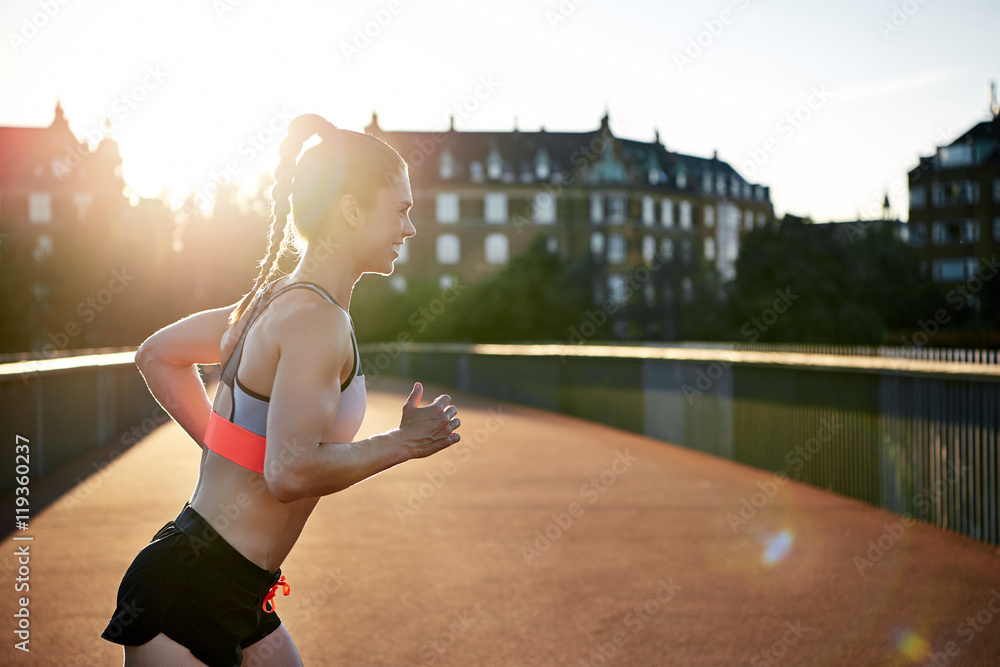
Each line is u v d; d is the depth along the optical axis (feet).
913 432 21.80
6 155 225.76
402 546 19.24
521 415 52.60
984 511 19.12
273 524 5.87
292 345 5.42
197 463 32.09
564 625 13.88
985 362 18.92
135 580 5.77
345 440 5.81
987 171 182.29
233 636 5.84
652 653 12.60
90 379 36.37
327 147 5.79
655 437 39.96
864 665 12.11
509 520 22.07
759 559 17.97
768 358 29.73
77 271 140.46
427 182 252.62
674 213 281.33
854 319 128.67
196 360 6.85
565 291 186.70
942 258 185.78
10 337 138.21
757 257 142.20
